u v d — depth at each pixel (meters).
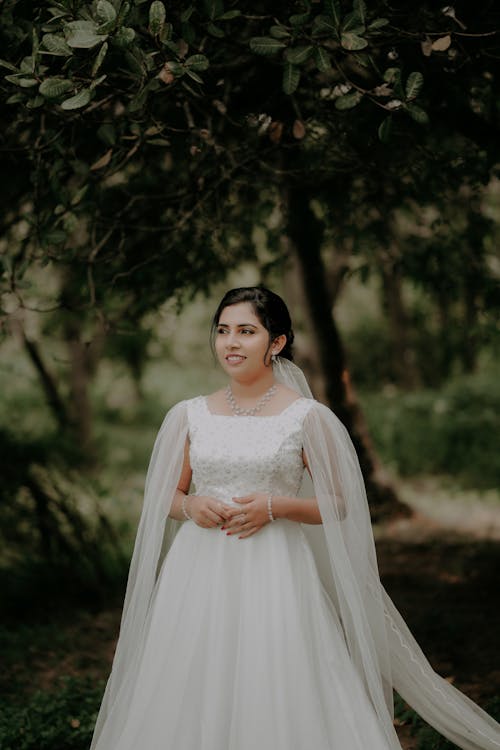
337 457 3.16
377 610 3.21
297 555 3.11
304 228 6.58
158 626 3.06
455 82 4.49
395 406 14.01
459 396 13.56
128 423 19.61
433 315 16.48
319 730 2.84
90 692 4.53
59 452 7.52
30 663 5.31
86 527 7.09
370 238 7.09
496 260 9.70
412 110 3.44
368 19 3.67
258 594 2.99
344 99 3.57
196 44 3.97
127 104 4.18
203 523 3.09
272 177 5.76
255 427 3.12
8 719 4.15
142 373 17.31
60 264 5.13
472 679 4.70
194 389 21.39
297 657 2.91
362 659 3.03
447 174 5.54
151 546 3.20
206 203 5.53
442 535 8.71
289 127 5.01
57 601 6.52
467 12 4.04
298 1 3.71
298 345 10.28
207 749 2.85
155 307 6.35
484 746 3.28
